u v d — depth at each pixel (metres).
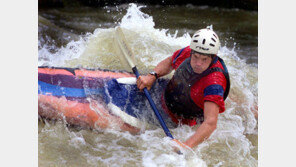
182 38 23.52
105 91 14.17
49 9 35.94
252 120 15.43
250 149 14.00
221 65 12.54
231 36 32.25
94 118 13.69
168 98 13.71
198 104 12.80
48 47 22.34
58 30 25.44
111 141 13.27
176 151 12.28
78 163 11.90
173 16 36.75
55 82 14.20
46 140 12.86
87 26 30.53
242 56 27.19
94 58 18.59
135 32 21.95
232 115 15.44
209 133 11.93
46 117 13.88
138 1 37.22
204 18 37.31
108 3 36.41
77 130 13.78
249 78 19.36
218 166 12.45
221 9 42.00
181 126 14.08
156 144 13.09
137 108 14.11
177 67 13.86
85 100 13.94
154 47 20.77
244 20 38.31
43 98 13.63
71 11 35.91
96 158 12.25
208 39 11.88
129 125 13.79
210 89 11.99
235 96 16.55
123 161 12.18
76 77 14.55
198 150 12.88
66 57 19.66
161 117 13.40
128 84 14.52
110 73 15.18
